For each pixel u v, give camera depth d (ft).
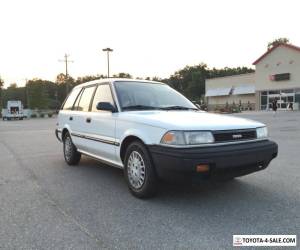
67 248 10.33
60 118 24.77
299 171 20.34
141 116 15.26
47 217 13.01
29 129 68.28
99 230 11.68
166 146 13.43
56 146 35.53
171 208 13.85
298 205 14.07
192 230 11.58
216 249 10.17
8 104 157.89
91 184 17.99
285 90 135.13
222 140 13.71
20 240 10.94
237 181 18.03
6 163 25.07
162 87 20.16
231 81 172.24
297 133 43.70
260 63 144.77
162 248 10.25
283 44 133.69
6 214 13.38
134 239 10.91
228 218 12.66
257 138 14.90
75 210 13.79
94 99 20.01
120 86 18.35
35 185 17.97
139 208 13.91
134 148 15.28
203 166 12.79
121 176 19.90
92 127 19.27
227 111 132.77
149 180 14.38
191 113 16.43
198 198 15.16
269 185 17.21
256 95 147.64
